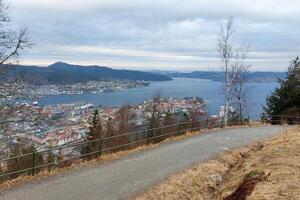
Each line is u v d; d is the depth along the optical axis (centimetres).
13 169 1733
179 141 2447
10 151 2202
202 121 3203
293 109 4094
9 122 2264
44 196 1255
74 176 1512
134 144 2353
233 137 2686
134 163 1773
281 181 1105
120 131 3114
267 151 1767
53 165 1702
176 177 1528
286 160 1408
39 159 1966
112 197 1270
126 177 1520
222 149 2181
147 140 2353
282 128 3269
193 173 1605
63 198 1241
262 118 4331
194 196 1412
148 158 1891
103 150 1973
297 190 999
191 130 2923
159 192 1351
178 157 1930
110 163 1759
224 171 1755
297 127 3188
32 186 1357
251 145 2352
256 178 1187
